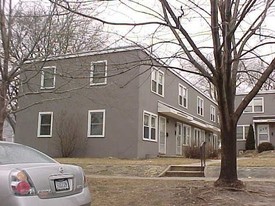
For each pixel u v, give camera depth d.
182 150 24.56
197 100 30.62
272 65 8.23
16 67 10.39
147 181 10.98
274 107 35.38
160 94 22.52
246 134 35.84
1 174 4.58
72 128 20.39
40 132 21.31
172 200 7.97
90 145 20.05
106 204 7.95
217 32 8.22
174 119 25.25
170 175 13.30
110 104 19.77
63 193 5.08
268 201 7.64
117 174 13.60
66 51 10.88
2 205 4.42
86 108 20.31
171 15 8.06
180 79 26.31
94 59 11.68
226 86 8.47
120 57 13.39
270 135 34.16
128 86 19.41
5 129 30.39
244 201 7.63
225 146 8.70
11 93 13.45
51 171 5.00
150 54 9.05
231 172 8.65
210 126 31.84
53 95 19.30
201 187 9.04
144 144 19.84
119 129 19.50
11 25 10.16
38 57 10.50
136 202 8.02
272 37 8.17
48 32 10.23
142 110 19.73
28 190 4.55
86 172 14.05
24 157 5.49
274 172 12.27
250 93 8.45
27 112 21.75
